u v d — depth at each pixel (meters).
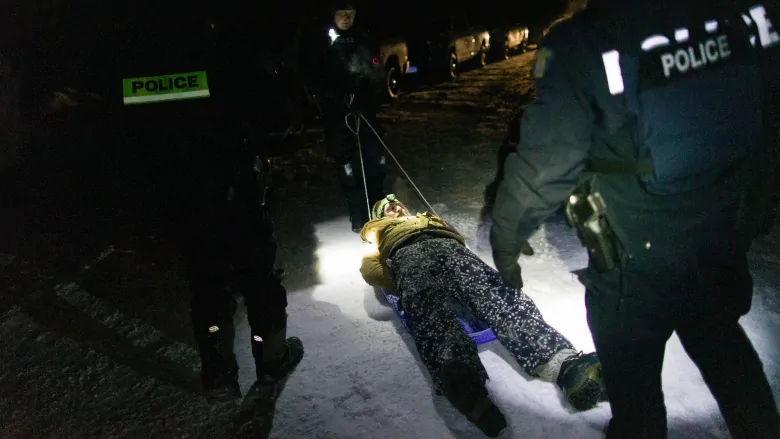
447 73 13.80
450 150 7.29
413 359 3.03
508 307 2.76
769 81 1.65
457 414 2.59
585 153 1.65
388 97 11.38
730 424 1.81
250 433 2.58
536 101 1.65
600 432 2.41
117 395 2.90
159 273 4.20
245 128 2.42
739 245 1.73
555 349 2.58
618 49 1.53
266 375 2.79
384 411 2.64
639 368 1.82
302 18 8.00
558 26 1.63
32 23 6.46
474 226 4.82
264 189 2.63
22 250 4.73
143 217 5.33
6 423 2.74
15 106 6.88
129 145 2.34
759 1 1.67
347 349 3.15
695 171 1.59
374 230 3.61
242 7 2.35
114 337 3.40
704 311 1.73
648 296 1.72
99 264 4.39
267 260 2.64
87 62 2.31
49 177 6.57
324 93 4.55
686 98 1.54
